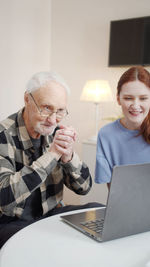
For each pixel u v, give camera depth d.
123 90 1.58
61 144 1.26
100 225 1.05
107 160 1.67
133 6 3.03
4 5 3.01
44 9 3.49
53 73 1.40
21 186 1.21
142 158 1.61
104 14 3.20
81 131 3.43
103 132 1.69
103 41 3.23
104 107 3.24
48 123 1.37
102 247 0.90
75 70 3.44
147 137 1.58
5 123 1.49
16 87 3.24
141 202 0.95
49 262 0.81
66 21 3.47
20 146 1.47
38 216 1.50
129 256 0.86
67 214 1.21
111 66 3.12
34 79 1.37
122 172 0.87
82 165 1.50
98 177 1.65
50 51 3.62
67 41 3.48
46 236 0.97
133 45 2.98
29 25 3.32
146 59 2.93
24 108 1.50
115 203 0.89
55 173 1.55
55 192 1.55
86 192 1.54
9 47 3.11
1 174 1.29
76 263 0.81
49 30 3.59
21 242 0.92
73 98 3.47
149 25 2.88
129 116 1.58
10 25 3.10
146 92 1.54
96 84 2.88
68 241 0.94
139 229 1.00
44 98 1.33
